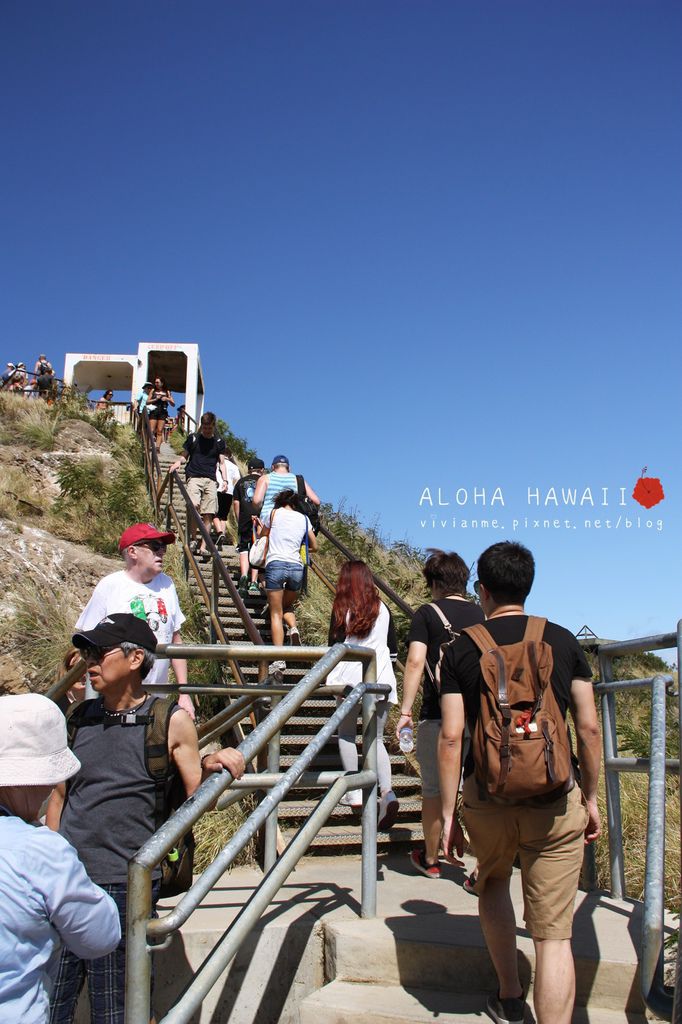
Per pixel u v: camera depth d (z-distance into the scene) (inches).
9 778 86.5
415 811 228.5
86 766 115.4
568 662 117.6
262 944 142.4
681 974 94.7
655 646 146.5
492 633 119.6
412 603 399.5
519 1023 122.0
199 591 373.1
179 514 525.3
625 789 224.5
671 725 230.5
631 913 151.7
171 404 789.9
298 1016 137.9
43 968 83.7
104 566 384.8
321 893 167.5
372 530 513.0
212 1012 137.6
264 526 319.3
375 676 157.2
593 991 129.0
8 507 417.4
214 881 98.4
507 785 110.2
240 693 155.0
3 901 79.0
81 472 470.9
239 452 898.1
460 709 121.6
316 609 373.1
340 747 202.2
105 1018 108.0
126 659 117.7
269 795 113.5
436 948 136.4
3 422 592.4
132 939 90.6
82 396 797.9
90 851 112.0
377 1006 129.2
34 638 311.4
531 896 114.3
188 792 116.1
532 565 125.8
